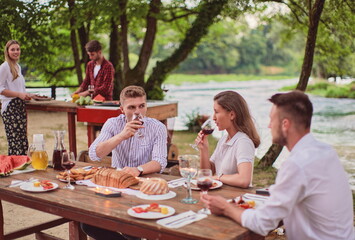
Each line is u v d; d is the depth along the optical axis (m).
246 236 1.92
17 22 10.42
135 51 48.31
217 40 17.61
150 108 5.60
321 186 1.93
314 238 1.96
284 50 55.84
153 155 3.19
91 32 13.55
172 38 19.48
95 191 2.51
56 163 3.11
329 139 9.41
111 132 3.30
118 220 2.11
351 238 2.01
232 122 2.89
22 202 2.55
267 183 5.62
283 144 2.06
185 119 12.89
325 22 7.83
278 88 35.59
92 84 6.38
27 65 13.01
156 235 1.97
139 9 10.88
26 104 6.25
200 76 55.41
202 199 2.14
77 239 3.12
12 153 5.86
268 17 10.31
